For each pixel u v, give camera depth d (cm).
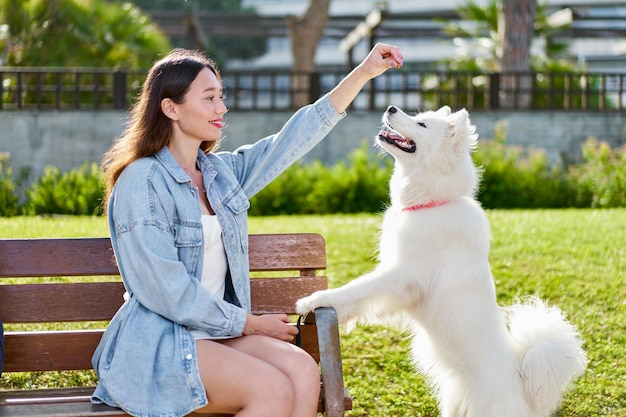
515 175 1290
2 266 331
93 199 1134
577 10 1912
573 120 1529
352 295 362
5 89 1431
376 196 1251
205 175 323
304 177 1282
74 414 280
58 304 334
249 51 3500
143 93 319
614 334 535
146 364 286
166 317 295
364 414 437
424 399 454
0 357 306
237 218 322
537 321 382
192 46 2156
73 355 331
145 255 293
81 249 337
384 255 402
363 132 1479
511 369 374
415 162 389
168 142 318
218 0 3438
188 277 294
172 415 282
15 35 1570
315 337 349
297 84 1803
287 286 355
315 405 286
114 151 322
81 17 1602
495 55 1869
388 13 1866
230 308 299
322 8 1995
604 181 1254
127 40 1661
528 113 1525
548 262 684
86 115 1417
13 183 1316
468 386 376
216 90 317
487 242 384
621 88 1605
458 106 1578
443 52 3075
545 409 377
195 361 285
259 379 279
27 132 1409
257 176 345
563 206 1264
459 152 383
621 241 768
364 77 346
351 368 494
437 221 378
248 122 1492
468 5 1919
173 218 305
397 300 379
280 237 354
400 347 523
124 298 320
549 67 1794
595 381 472
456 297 373
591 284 625
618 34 2020
